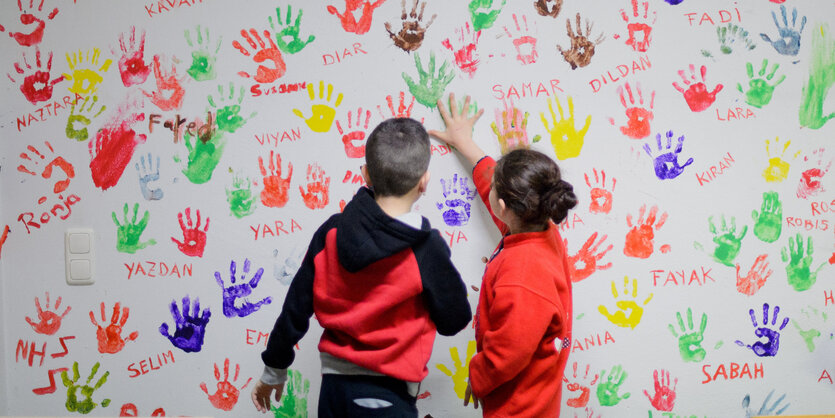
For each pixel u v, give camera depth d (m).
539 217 1.13
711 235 1.44
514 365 1.08
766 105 1.43
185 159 1.38
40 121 1.37
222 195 1.38
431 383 1.43
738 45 1.41
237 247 1.39
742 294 1.46
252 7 1.35
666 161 1.42
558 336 1.15
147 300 1.40
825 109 1.45
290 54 1.36
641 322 1.45
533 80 1.38
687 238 1.44
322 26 1.35
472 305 1.41
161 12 1.35
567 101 1.39
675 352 1.46
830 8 1.42
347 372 1.15
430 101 1.37
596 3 1.38
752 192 1.45
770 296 1.46
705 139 1.43
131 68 1.36
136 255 1.40
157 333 1.41
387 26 1.35
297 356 1.42
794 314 1.47
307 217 1.39
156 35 1.35
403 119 1.17
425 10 1.35
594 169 1.41
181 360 1.42
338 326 1.13
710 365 1.46
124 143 1.37
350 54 1.36
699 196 1.43
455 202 1.39
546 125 1.39
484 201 1.31
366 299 1.12
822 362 1.48
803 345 1.48
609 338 1.44
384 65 1.36
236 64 1.36
